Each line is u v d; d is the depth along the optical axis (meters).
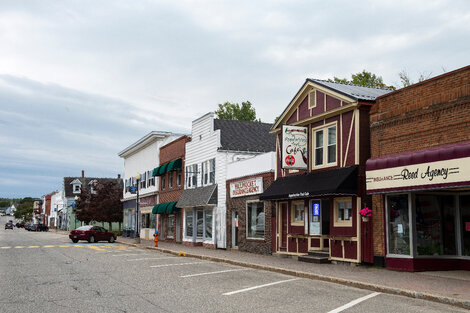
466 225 15.94
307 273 15.27
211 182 31.59
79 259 21.83
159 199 42.62
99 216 55.44
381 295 11.66
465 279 13.73
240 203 27.25
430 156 14.40
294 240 21.86
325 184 18.41
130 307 10.08
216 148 31.12
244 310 9.68
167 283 13.70
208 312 9.49
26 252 26.39
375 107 17.61
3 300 11.03
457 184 13.40
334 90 19.16
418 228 15.83
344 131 18.80
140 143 47.91
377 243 17.11
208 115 32.69
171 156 40.00
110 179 91.81
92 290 12.45
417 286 12.27
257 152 31.52
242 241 26.62
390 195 16.84
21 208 194.62
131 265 19.11
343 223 18.56
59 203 99.25
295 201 22.11
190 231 34.34
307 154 20.83
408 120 16.05
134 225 50.66
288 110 22.45
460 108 14.16
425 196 16.06
